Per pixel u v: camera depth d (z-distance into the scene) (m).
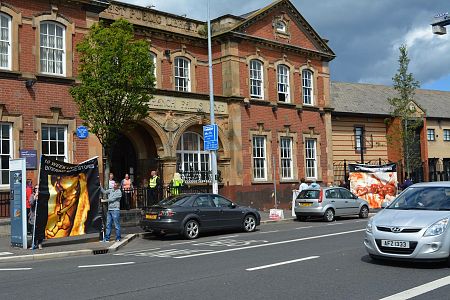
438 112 41.75
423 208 10.41
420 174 38.66
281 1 29.27
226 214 17.77
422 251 9.31
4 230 17.48
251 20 27.69
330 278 8.98
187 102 24.44
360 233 16.53
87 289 8.55
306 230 18.33
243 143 26.88
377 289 8.04
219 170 26.28
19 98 18.80
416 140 38.53
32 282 9.42
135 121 21.95
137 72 16.58
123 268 10.73
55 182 14.85
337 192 23.23
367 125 35.88
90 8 21.05
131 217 20.55
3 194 18.05
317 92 31.58
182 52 26.08
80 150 20.28
